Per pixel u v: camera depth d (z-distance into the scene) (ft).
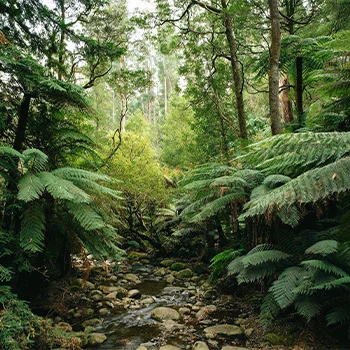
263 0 23.66
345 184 5.53
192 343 11.37
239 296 15.93
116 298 16.49
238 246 18.65
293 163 6.99
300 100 19.40
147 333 12.32
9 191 11.23
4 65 11.50
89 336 11.75
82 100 13.87
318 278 9.80
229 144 25.48
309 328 10.38
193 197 16.74
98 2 18.94
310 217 13.60
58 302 14.37
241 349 10.49
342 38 10.03
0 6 13.83
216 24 25.08
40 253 13.35
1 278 10.32
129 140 29.55
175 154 48.73
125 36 23.20
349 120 11.71
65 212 12.98
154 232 29.40
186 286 19.21
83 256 12.96
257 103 43.47
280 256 11.39
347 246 9.57
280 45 16.72
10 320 8.88
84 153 16.84
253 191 12.83
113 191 13.42
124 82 25.35
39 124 14.85
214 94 26.04
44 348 9.95
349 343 9.57
